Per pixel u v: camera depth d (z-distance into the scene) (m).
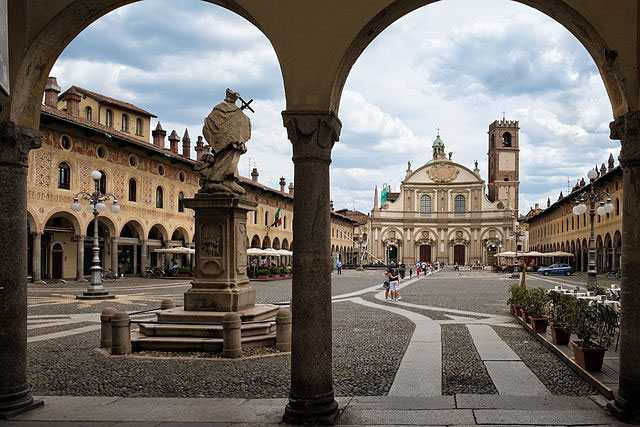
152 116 52.97
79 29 7.91
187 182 50.75
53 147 34.44
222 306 12.60
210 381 9.21
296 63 7.05
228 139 13.16
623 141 7.05
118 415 7.23
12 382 7.39
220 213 12.88
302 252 7.04
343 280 49.44
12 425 6.84
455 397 8.11
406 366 10.56
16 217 7.48
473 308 22.50
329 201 7.20
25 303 7.62
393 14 7.22
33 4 7.52
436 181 100.88
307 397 6.93
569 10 7.00
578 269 64.00
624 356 6.97
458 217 99.94
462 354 11.88
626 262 7.01
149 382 9.16
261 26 7.17
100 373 9.84
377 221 101.31
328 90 7.00
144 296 26.31
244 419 7.04
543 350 12.37
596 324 11.67
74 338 13.88
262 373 9.78
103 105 47.50
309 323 6.99
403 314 20.19
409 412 7.31
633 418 6.76
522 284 20.64
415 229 101.25
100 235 42.12
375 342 13.55
